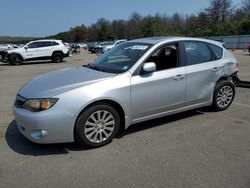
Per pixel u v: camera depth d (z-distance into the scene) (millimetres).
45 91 4098
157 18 84688
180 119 5574
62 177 3521
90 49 41719
